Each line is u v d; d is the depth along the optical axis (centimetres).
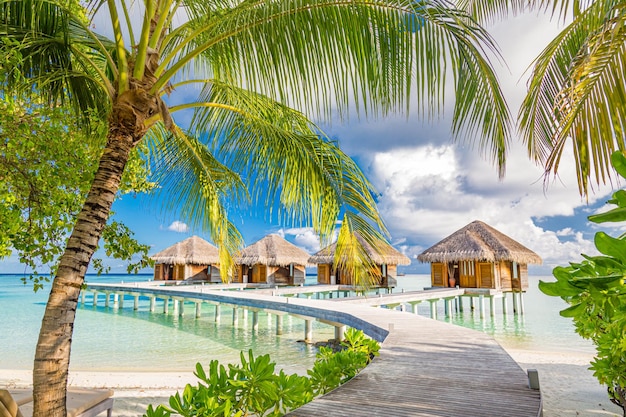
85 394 401
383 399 322
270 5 267
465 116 277
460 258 2139
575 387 741
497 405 311
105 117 393
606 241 98
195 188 502
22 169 314
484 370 426
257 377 257
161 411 223
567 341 1362
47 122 329
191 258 2983
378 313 1014
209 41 293
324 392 377
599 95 276
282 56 279
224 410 223
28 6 305
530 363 931
